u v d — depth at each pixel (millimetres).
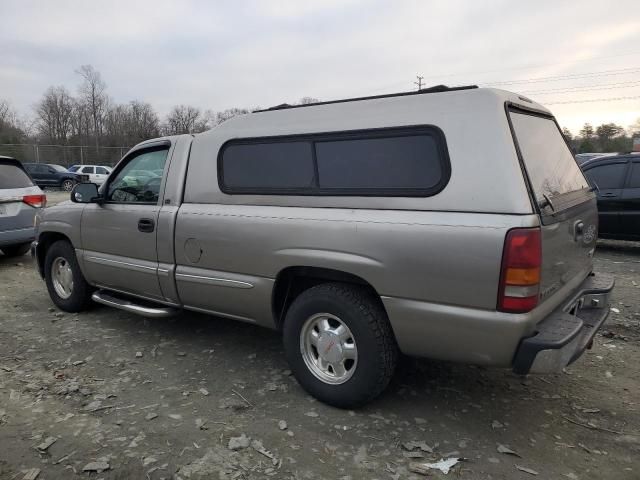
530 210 2674
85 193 4742
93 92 62562
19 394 3611
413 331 2992
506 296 2658
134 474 2736
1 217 7531
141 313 4504
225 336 4773
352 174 3225
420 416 3334
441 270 2818
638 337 4777
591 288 3613
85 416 3322
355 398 3268
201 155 4027
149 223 4266
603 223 9031
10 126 56250
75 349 4457
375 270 3037
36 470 2760
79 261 5105
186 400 3543
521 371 2732
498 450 2965
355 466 2818
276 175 3576
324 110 3443
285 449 2965
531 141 3170
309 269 3412
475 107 2859
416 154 2990
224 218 3754
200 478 2711
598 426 3242
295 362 3539
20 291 6453
